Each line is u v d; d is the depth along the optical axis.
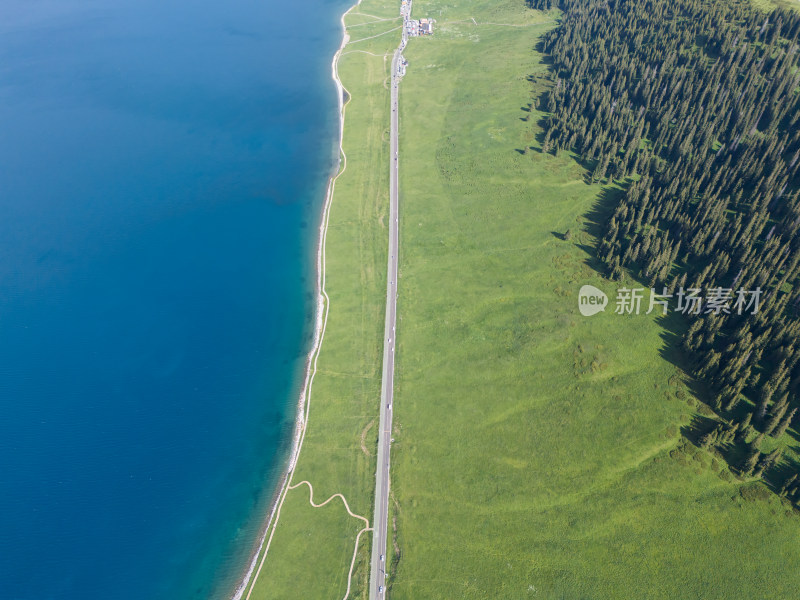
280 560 92.25
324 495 99.75
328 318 131.62
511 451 101.38
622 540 88.06
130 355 124.94
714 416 99.88
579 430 102.44
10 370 121.12
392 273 140.38
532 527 91.12
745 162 134.88
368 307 132.50
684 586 82.31
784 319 101.62
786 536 85.12
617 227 134.62
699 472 93.69
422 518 94.38
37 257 148.00
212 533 97.00
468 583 85.75
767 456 89.75
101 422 112.62
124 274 144.12
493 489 96.56
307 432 110.00
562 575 85.25
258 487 102.81
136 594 90.12
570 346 116.19
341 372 119.44
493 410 108.19
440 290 134.12
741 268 112.75
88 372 121.31
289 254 150.00
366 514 96.06
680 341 112.88
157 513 99.50
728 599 80.38
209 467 106.00
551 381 111.06
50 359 123.69
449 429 106.38
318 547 92.88
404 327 126.75
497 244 144.12
